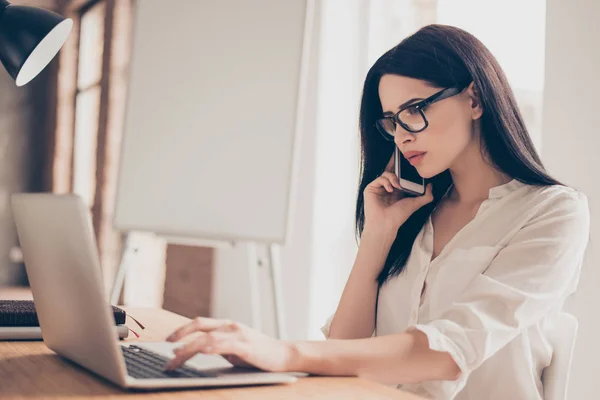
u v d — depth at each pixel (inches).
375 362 37.0
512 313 41.5
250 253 108.0
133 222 78.4
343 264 121.9
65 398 29.4
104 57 204.1
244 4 74.8
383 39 119.5
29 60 69.4
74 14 243.8
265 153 70.1
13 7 68.1
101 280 29.0
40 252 36.2
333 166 122.2
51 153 256.2
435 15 109.3
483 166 54.4
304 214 122.5
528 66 92.2
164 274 163.0
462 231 53.3
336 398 31.1
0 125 266.8
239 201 70.9
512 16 94.6
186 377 32.0
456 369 38.4
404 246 57.0
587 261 75.2
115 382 30.6
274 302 69.4
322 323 121.0
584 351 75.1
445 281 52.5
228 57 74.9
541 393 50.3
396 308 56.0
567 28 79.4
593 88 76.4
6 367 36.3
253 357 33.7
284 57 70.8
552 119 80.7
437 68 51.2
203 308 147.9
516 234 49.9
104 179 199.3
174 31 80.0
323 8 121.4
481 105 52.1
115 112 199.8
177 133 76.8
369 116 59.3
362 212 61.7
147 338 48.9
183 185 75.0
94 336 31.0
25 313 45.6
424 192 58.4
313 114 121.6
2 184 266.7
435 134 51.4
